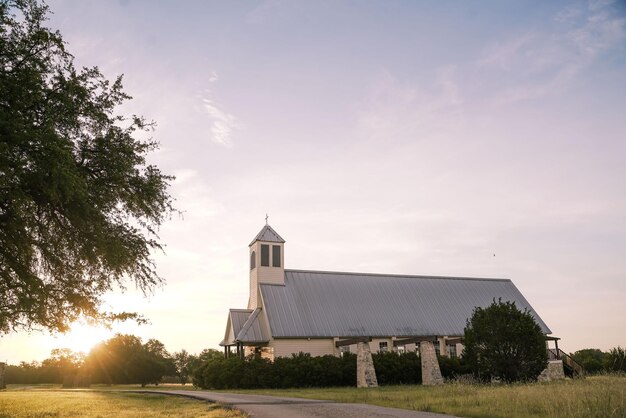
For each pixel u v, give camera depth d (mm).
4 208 15391
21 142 14023
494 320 30531
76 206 16328
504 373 29891
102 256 17469
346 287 49156
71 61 16828
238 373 37438
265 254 47125
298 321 43906
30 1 15883
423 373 37406
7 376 85062
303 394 25906
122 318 18438
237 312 45531
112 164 17125
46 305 16625
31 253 16453
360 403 19078
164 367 77938
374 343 45500
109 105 17859
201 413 17406
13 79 14570
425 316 48969
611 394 14492
